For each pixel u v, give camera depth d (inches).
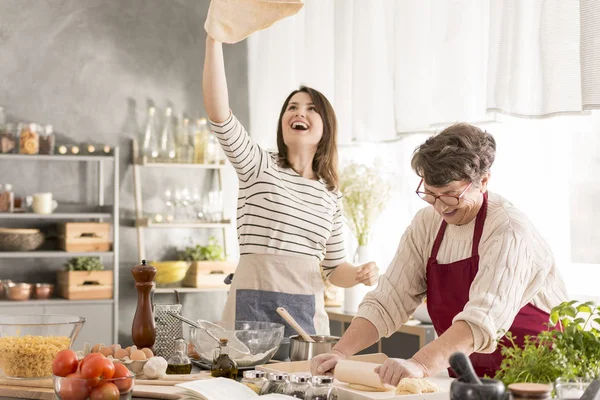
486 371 82.4
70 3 201.0
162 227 204.2
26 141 184.9
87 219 201.6
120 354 81.4
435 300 83.3
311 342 84.6
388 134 158.7
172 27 209.5
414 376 67.3
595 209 122.5
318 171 114.7
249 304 108.7
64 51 200.2
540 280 78.0
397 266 86.9
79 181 200.4
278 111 202.1
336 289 174.7
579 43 114.7
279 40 202.7
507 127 139.3
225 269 200.1
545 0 118.6
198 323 88.6
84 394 64.5
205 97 102.1
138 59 206.1
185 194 202.7
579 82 115.3
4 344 78.2
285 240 109.5
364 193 159.9
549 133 131.1
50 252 184.5
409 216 160.9
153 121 205.3
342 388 69.9
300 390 65.8
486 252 77.3
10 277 193.6
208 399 63.0
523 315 81.9
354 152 177.9
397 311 85.1
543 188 132.3
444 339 70.9
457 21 136.9
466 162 73.3
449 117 137.8
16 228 193.6
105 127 202.7
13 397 75.0
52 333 81.0
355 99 164.6
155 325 91.0
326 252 118.0
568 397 52.7
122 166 203.9
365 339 82.6
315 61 184.4
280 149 115.3
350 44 171.5
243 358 83.7
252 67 215.3
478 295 73.7
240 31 89.0
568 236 128.9
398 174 163.0
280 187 110.5
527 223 78.6
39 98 197.8
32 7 197.9
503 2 124.6
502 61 124.3
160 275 195.3
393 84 150.2
